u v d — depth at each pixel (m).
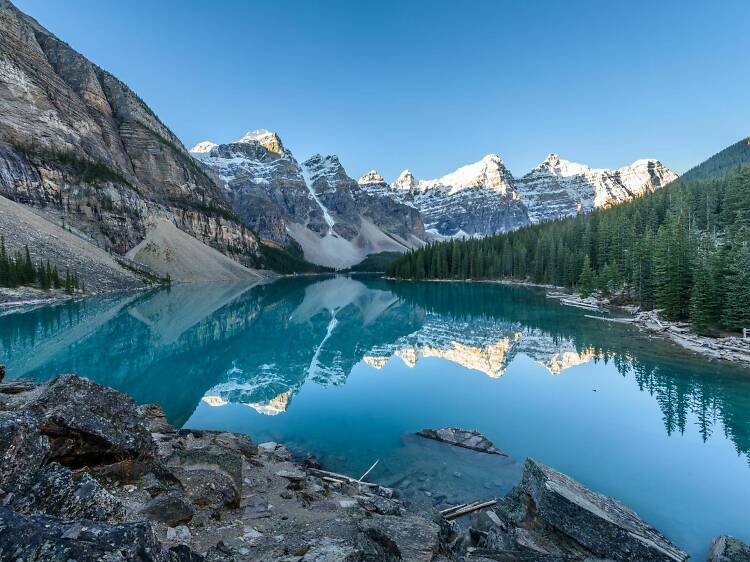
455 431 19.80
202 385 29.52
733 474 16.12
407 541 9.28
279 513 10.36
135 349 40.75
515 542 10.88
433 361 35.59
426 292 105.12
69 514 5.55
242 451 15.52
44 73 157.38
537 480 12.48
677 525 12.93
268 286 137.38
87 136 162.12
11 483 5.58
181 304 77.06
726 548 10.95
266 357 38.88
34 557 3.66
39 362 34.47
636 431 20.25
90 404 10.32
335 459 17.62
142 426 11.10
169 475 10.23
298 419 22.59
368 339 47.16
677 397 24.80
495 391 26.84
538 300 80.19
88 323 53.22
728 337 37.94
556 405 24.06
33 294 73.06
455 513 13.26
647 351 35.97
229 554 7.24
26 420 6.26
